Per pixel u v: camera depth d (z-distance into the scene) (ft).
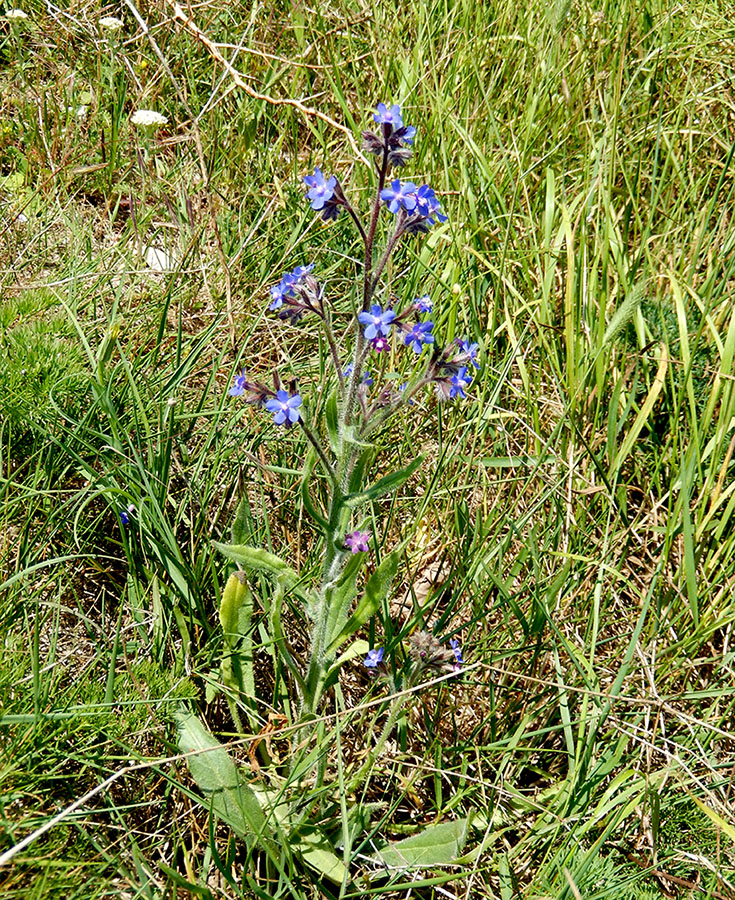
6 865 2.69
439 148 3.94
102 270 3.68
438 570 3.35
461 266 3.63
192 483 3.25
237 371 3.56
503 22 4.34
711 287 3.66
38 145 4.00
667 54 4.18
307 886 2.96
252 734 3.05
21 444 3.24
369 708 3.16
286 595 3.17
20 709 2.82
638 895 2.95
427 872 2.98
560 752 3.10
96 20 4.42
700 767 3.13
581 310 3.60
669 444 3.56
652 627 3.25
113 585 3.19
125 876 2.76
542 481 3.46
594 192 3.81
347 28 4.11
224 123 4.12
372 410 2.85
